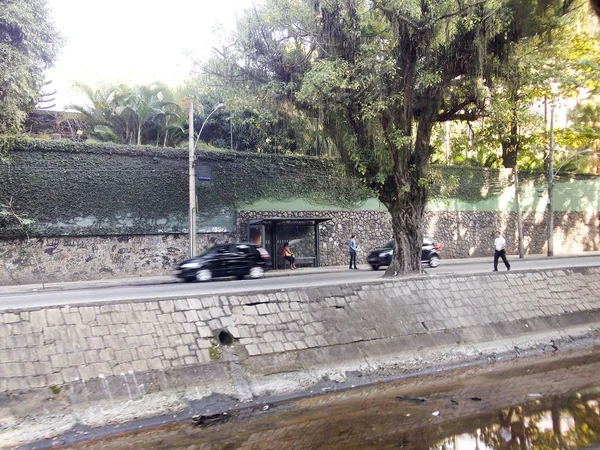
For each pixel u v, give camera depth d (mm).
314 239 29438
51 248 23469
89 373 7938
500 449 6188
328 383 9602
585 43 15914
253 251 21938
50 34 22250
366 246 31766
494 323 12859
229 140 31688
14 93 21109
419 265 17141
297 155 30047
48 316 8242
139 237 25375
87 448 6781
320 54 16188
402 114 16062
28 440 6863
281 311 10367
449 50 15211
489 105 15883
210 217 27328
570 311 14398
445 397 8719
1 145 22172
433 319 12086
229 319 9695
